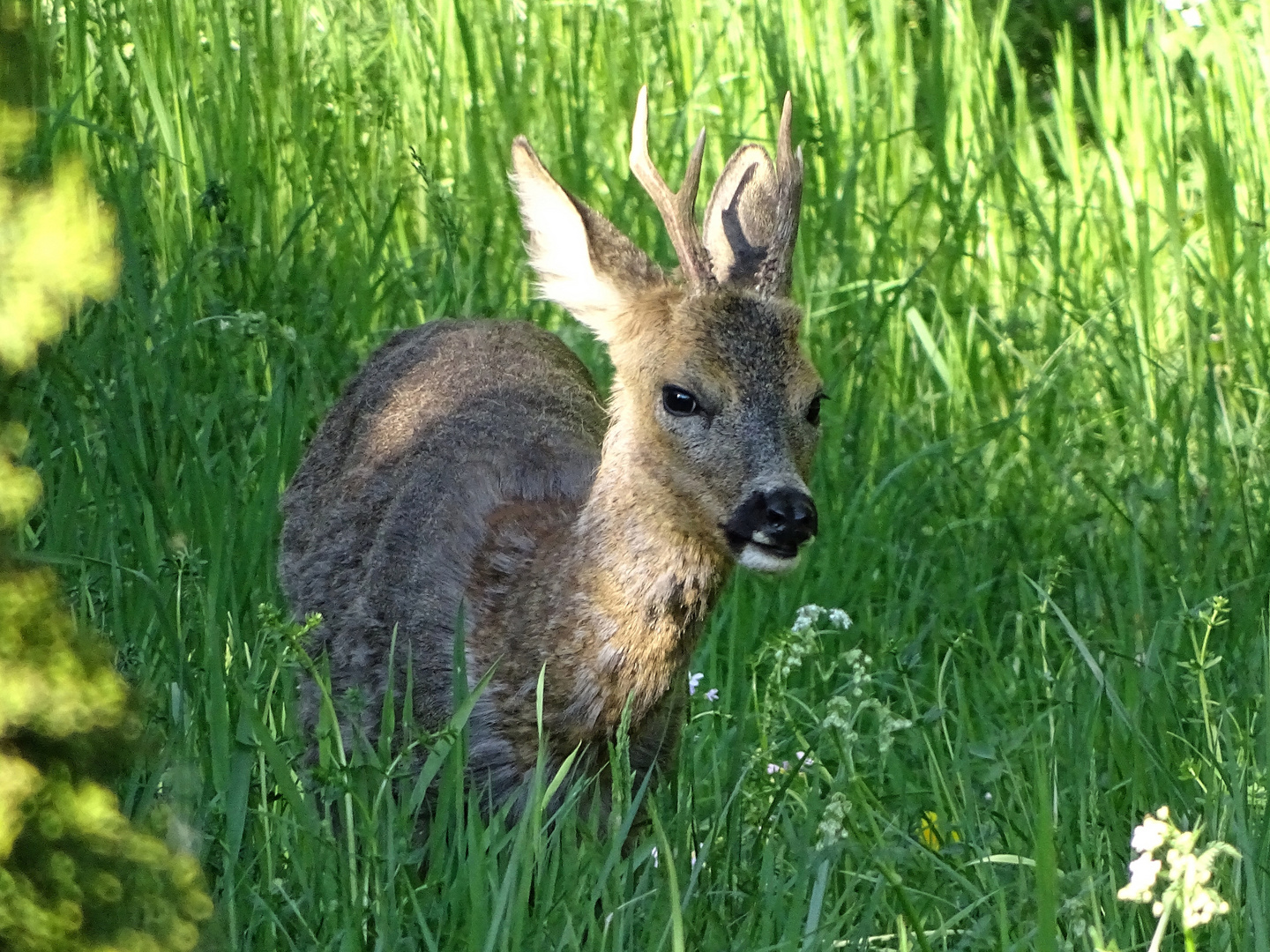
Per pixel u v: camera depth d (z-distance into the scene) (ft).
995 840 29.25
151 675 29.73
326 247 46.78
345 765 26.30
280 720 30.58
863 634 36.17
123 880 16.53
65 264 15.67
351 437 35.76
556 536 29.96
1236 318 47.06
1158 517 39.68
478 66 54.65
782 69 52.31
